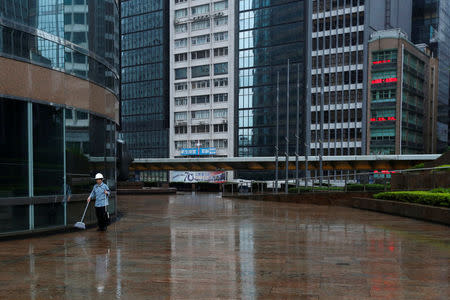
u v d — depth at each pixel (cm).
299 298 484
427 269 636
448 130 10125
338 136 7719
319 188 2792
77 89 1277
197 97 9481
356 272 618
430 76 8375
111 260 720
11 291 521
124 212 1962
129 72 10419
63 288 535
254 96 8825
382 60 7300
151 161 6481
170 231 1164
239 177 8500
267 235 1059
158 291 519
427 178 1917
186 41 9625
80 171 1283
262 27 8756
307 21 8206
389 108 7194
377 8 7875
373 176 2411
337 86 7794
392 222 1380
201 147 9356
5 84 1041
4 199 1028
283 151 8375
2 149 1037
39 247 873
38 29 1137
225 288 531
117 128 1673
